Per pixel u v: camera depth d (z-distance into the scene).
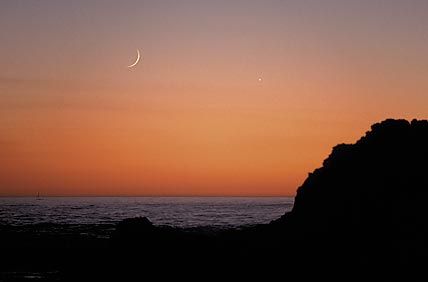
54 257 60.44
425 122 59.38
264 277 43.59
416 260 41.22
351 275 41.09
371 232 47.22
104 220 130.88
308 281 41.38
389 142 57.47
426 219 46.59
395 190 51.44
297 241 50.47
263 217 147.25
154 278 46.62
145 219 61.84
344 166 58.09
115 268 51.03
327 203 54.72
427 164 53.41
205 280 44.62
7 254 63.03
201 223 121.00
